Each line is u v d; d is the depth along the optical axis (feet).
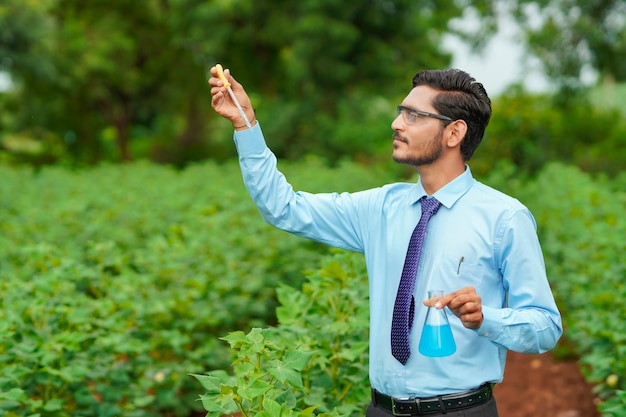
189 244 22.33
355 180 46.37
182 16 89.76
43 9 83.97
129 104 107.14
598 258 22.06
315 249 24.72
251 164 8.75
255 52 92.89
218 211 32.24
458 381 7.91
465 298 7.14
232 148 100.42
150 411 16.10
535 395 19.65
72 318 14.52
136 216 29.89
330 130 85.20
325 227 8.95
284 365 8.70
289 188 8.96
